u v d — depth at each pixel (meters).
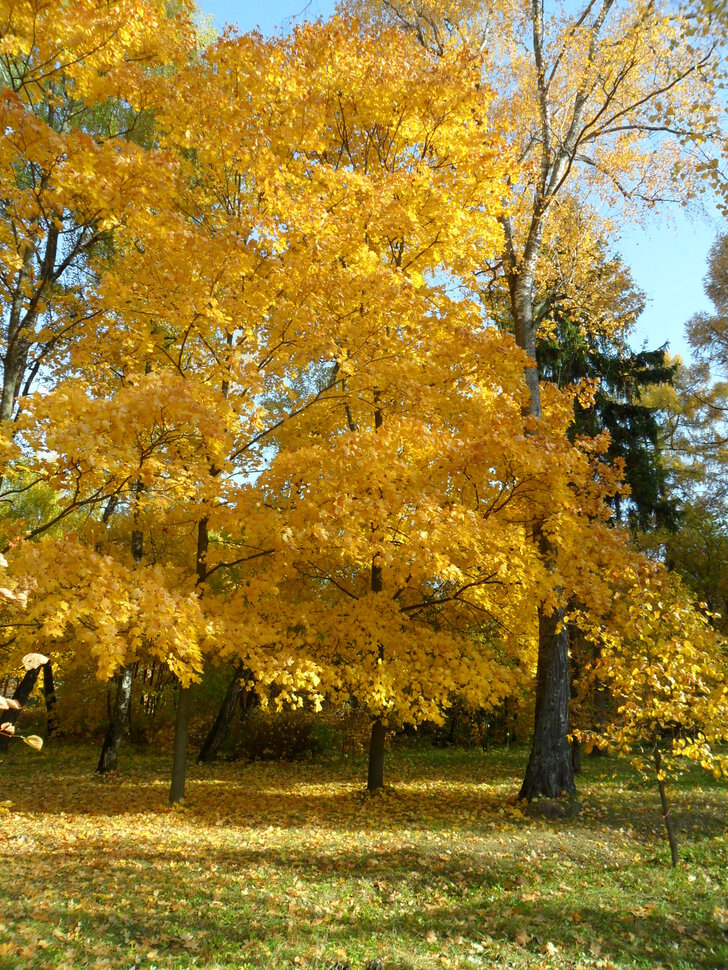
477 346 7.73
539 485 7.53
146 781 11.52
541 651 9.91
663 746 6.88
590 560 7.73
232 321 6.93
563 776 9.39
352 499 6.38
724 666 6.41
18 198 6.41
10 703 2.22
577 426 16.19
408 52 9.33
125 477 5.34
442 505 7.36
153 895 4.74
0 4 6.18
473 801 9.74
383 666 7.94
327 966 3.77
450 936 4.28
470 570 8.31
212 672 15.84
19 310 7.86
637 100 11.22
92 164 5.88
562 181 11.14
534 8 11.22
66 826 7.50
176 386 4.96
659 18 9.98
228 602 7.71
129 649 9.12
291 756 15.49
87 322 7.67
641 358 18.33
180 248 6.80
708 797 9.66
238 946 3.97
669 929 4.42
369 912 4.68
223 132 7.48
